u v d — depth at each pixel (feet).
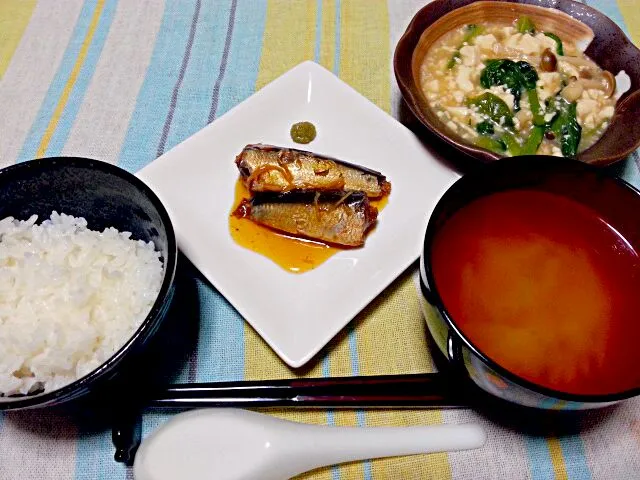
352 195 0.86
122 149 0.98
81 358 0.66
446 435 0.67
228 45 1.13
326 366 0.76
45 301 0.69
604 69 1.03
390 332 0.79
